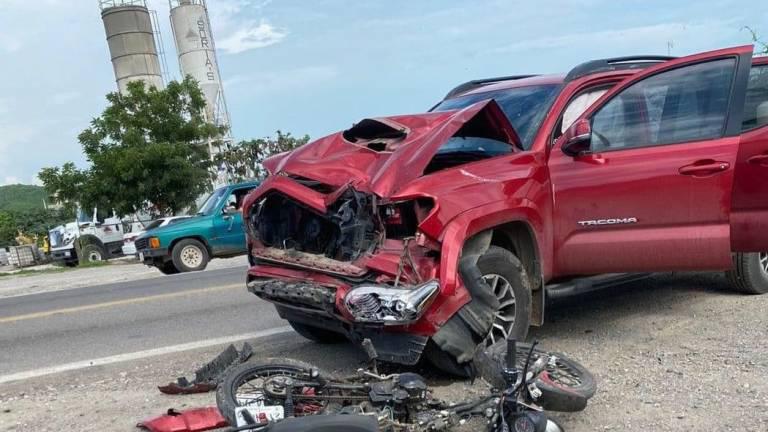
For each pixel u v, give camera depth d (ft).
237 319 26.40
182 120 96.27
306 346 21.06
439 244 14.90
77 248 83.30
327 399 12.16
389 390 11.88
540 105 19.42
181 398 16.90
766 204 17.72
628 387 15.39
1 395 18.49
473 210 15.49
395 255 14.85
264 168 19.02
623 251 17.97
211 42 136.77
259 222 18.03
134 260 77.36
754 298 22.06
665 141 18.17
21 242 130.31
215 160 107.45
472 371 15.42
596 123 18.38
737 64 18.24
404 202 14.97
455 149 18.25
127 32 139.44
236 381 13.47
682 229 17.67
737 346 17.52
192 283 38.19
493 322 15.66
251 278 18.04
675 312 21.21
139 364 20.83
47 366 21.49
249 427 10.53
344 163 16.52
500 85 22.21
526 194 17.03
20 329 27.99
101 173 89.86
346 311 14.80
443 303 14.69
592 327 20.42
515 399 11.32
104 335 25.57
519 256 17.61
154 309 30.07
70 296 37.50
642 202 17.70
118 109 94.53
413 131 16.96
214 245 50.29
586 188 18.02
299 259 16.48
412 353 14.66
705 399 14.43
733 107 17.85
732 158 17.46
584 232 18.20
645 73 18.86
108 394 17.80
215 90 135.33
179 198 92.79
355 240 15.58
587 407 14.39
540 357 13.00
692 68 18.67
